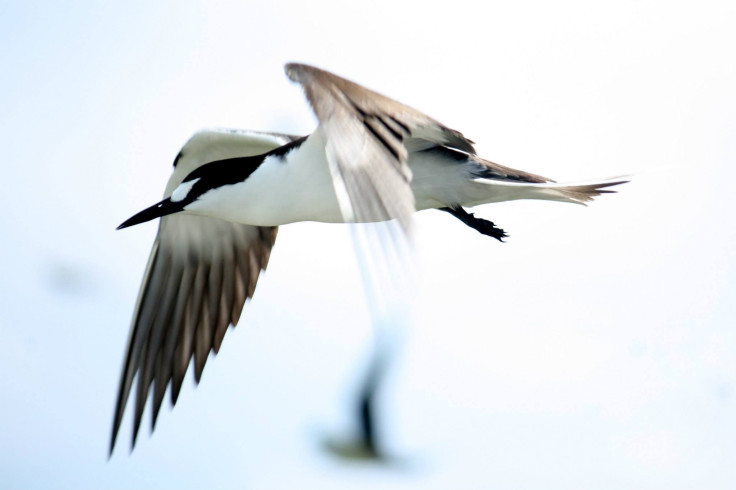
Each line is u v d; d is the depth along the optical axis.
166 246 12.77
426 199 11.34
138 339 12.61
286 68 8.45
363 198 7.79
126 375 12.49
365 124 8.20
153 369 12.64
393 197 7.80
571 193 11.35
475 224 11.46
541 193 11.23
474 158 11.12
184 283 12.88
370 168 7.96
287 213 11.28
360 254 7.22
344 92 8.34
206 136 11.59
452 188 11.20
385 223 7.64
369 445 8.04
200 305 12.91
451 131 10.05
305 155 10.98
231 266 12.97
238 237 12.91
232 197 11.32
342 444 7.94
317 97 8.20
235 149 11.78
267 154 11.27
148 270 12.72
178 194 11.62
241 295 12.92
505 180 11.12
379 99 8.47
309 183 11.02
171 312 12.80
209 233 12.84
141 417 12.46
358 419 8.06
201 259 12.94
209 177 11.46
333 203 11.09
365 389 8.09
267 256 12.96
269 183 11.15
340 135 8.04
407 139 10.58
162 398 12.61
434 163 11.02
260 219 11.38
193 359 12.80
